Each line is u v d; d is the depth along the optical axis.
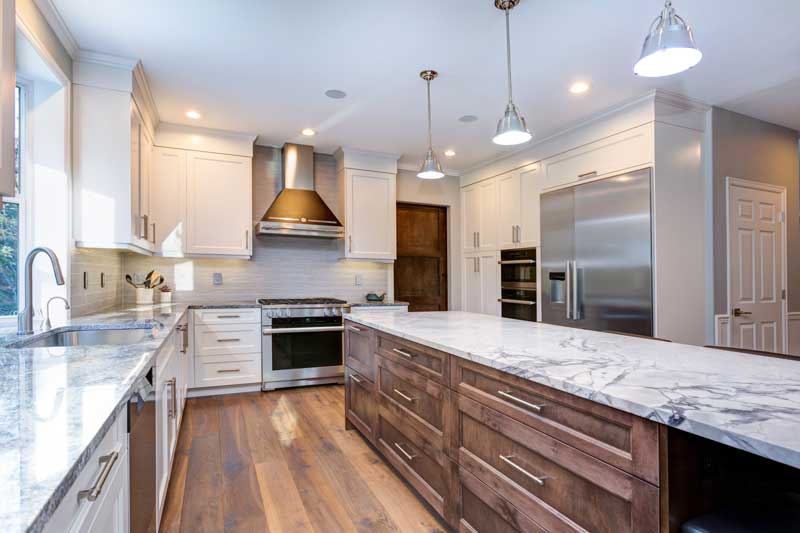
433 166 2.99
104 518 0.93
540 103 3.44
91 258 2.93
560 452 1.24
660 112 3.28
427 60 2.76
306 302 4.29
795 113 3.70
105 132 2.69
